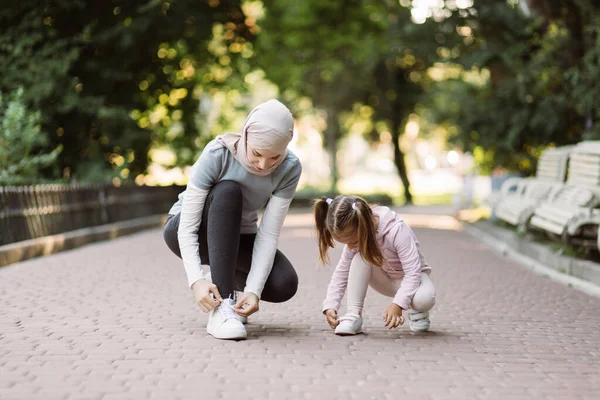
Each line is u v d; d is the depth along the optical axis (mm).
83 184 14578
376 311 7078
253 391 4297
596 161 10531
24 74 17438
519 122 17859
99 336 5723
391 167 83000
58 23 19297
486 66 18625
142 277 9242
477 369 4918
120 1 19438
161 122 23078
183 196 5980
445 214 28062
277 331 6020
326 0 31219
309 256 12250
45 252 11648
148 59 21328
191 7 20297
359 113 39938
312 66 35969
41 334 5773
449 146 20562
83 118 19125
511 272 10414
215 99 27969
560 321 6738
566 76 14266
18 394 4184
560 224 10055
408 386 4473
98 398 4125
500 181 19484
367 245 5539
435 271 10367
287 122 5453
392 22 21172
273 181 5723
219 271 5617
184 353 5191
